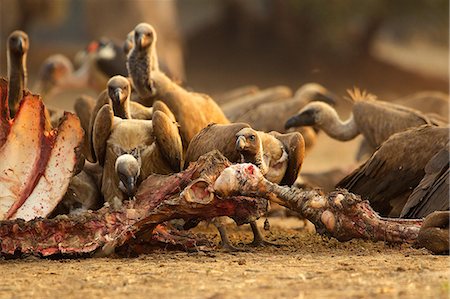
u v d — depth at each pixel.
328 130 27.28
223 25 87.56
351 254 17.81
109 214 17.45
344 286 14.60
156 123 19.42
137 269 16.27
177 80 28.25
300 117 27.41
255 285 14.78
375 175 21.80
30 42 84.81
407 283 14.78
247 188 17.34
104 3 57.66
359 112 26.03
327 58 83.06
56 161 18.52
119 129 19.69
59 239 17.31
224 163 17.59
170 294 14.27
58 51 81.88
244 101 31.17
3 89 18.59
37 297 14.30
